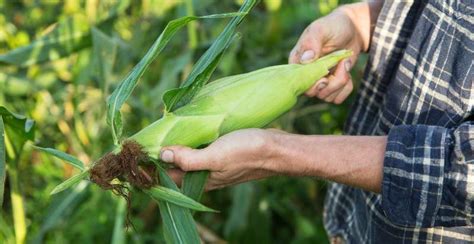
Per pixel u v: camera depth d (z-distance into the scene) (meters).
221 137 0.98
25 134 1.17
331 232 1.32
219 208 1.95
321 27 1.21
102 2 1.70
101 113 1.76
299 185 1.90
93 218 1.70
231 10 1.90
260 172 1.01
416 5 1.14
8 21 1.96
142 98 1.73
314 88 1.14
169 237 0.97
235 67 1.84
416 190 0.95
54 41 1.42
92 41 1.44
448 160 0.95
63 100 1.79
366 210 1.15
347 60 1.19
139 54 1.82
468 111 0.99
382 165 0.98
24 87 1.67
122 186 0.99
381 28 1.18
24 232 1.24
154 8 1.82
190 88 1.02
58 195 1.44
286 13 1.98
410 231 1.07
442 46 1.03
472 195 0.93
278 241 1.94
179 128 1.00
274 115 1.06
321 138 1.00
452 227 1.03
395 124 1.09
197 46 1.74
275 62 1.85
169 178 0.98
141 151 0.98
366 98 1.22
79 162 0.99
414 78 1.07
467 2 1.01
